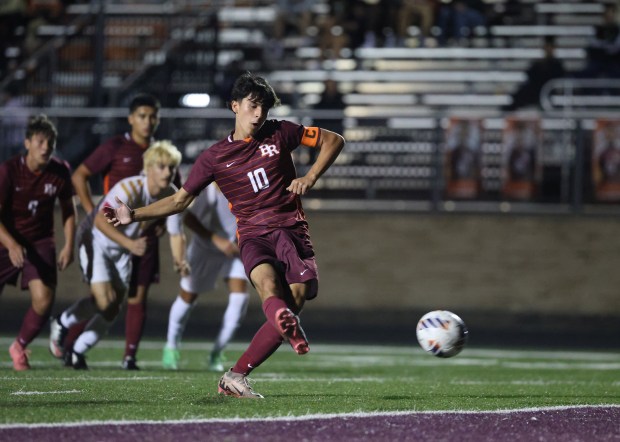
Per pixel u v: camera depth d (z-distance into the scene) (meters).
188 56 60.50
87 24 60.34
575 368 33.31
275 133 17.98
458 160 51.94
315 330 49.69
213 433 13.62
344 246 52.75
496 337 47.62
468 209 52.06
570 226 51.31
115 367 28.77
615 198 50.94
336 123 53.84
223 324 29.12
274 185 17.91
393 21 69.62
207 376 25.27
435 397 19.64
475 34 70.19
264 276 16.92
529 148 51.22
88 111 52.88
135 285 27.78
